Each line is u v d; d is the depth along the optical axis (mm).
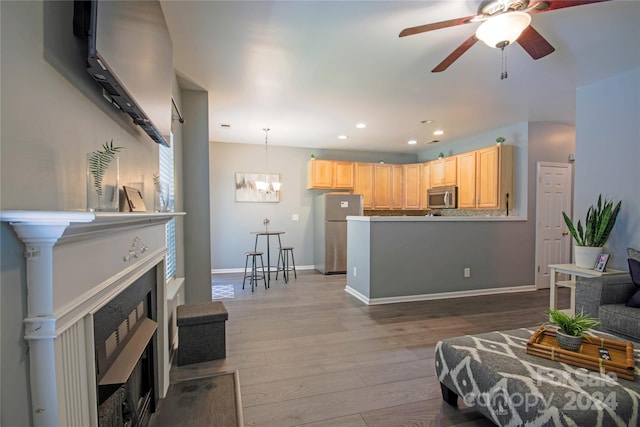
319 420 1752
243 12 1978
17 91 702
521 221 4699
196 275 3344
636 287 2576
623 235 3012
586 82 3176
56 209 857
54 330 725
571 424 1225
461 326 3197
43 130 802
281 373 2250
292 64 2717
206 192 3355
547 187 4801
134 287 1453
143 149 1784
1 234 646
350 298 4281
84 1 958
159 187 1923
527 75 3004
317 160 6289
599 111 3164
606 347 1692
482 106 3914
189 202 3312
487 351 1727
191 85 3168
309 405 1882
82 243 865
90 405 915
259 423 1722
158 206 1890
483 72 2922
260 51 2484
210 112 4090
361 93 3426
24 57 727
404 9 1965
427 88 3305
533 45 1970
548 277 4855
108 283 1032
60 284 757
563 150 4871
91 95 1077
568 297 4348
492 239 4566
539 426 1286
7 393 655
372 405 1889
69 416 797
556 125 4793
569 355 1569
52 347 737
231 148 6121
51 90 839
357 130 5086
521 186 4742
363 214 6477
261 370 2293
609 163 3096
